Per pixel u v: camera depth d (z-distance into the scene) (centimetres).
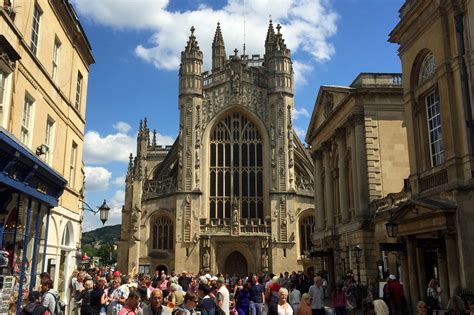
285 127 6862
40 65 2184
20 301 1688
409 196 2855
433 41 2464
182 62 7025
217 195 6838
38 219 2041
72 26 2722
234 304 2588
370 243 3569
